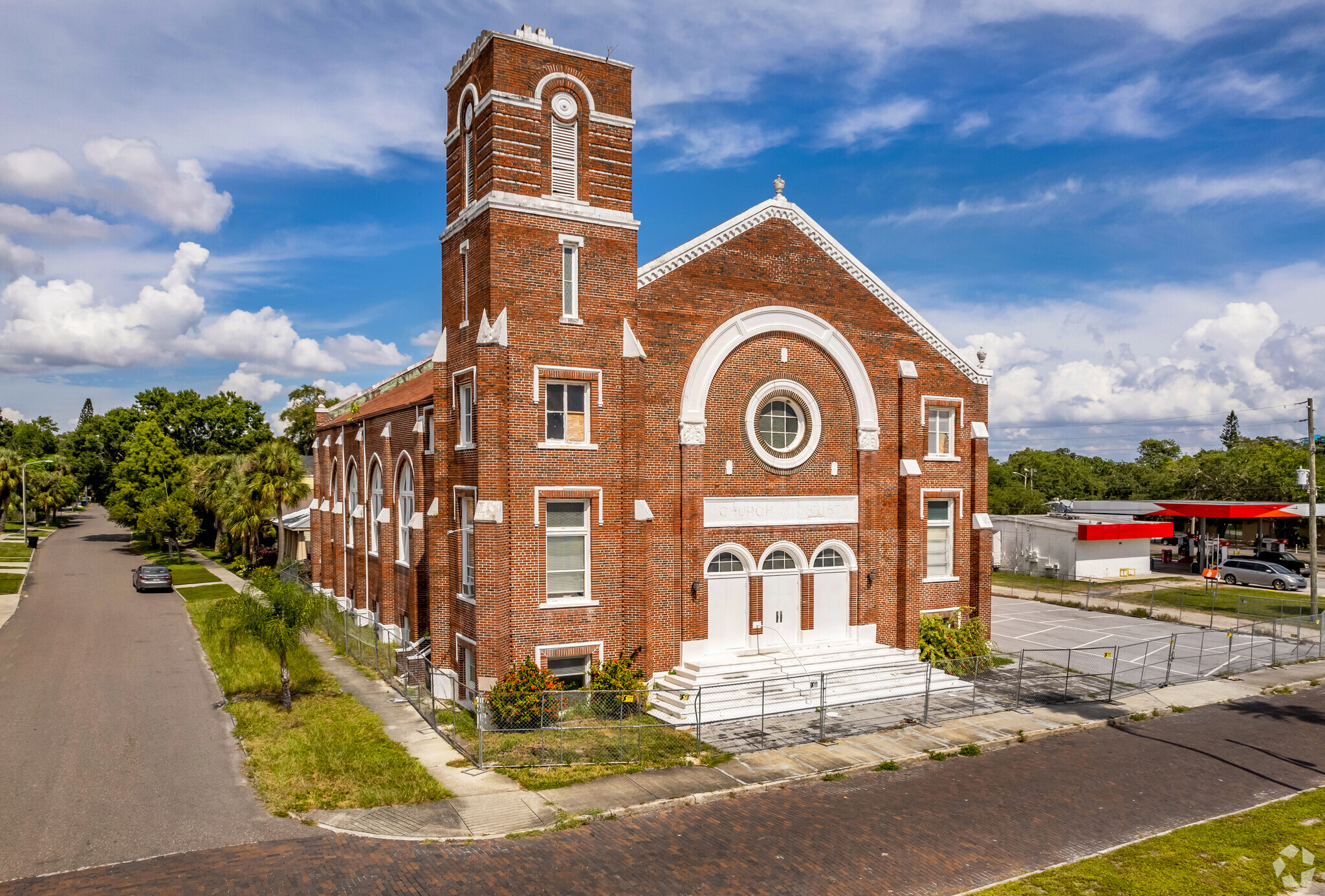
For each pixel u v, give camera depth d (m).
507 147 21.02
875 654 25.45
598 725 19.83
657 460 23.09
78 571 54.38
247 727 20.16
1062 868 13.02
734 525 24.36
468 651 21.88
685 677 22.64
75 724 20.33
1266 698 24.14
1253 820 14.99
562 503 21.72
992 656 28.27
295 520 53.69
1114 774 17.59
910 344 27.81
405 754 18.34
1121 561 53.81
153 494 69.69
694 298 23.73
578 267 21.80
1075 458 132.12
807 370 25.81
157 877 12.57
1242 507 54.78
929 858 13.48
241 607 22.00
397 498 30.86
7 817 14.80
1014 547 55.97
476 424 21.20
